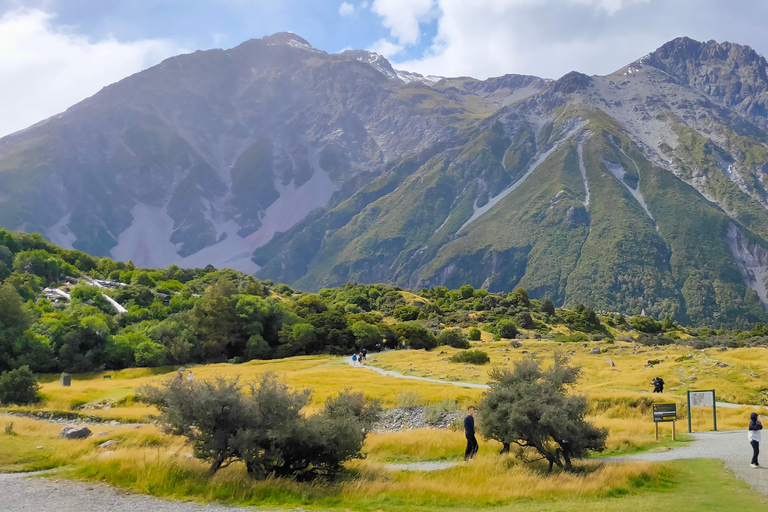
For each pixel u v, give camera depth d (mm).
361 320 118938
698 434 32656
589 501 19719
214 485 20141
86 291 130500
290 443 23344
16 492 18875
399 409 40781
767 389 46531
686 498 19094
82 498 18375
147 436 30047
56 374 85812
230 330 109688
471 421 26906
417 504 19547
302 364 88875
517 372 27969
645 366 63531
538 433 25328
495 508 19062
